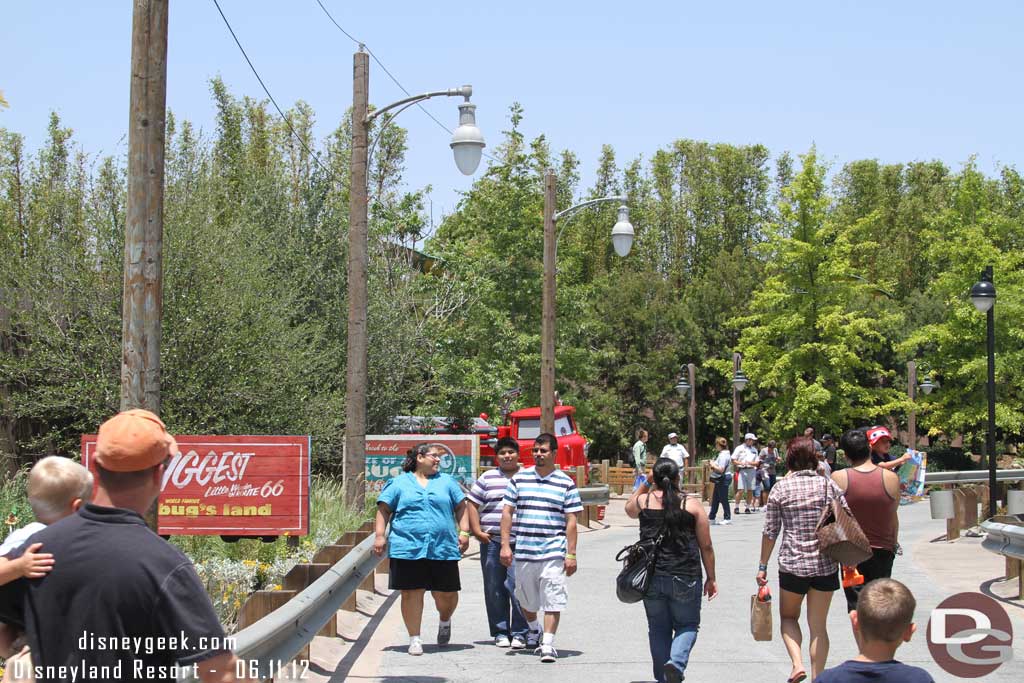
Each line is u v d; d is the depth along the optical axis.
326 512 17.39
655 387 49.19
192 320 20.61
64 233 21.48
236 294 21.62
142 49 8.92
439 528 10.19
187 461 13.52
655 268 71.94
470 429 35.59
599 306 51.12
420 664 9.73
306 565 10.30
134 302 8.81
